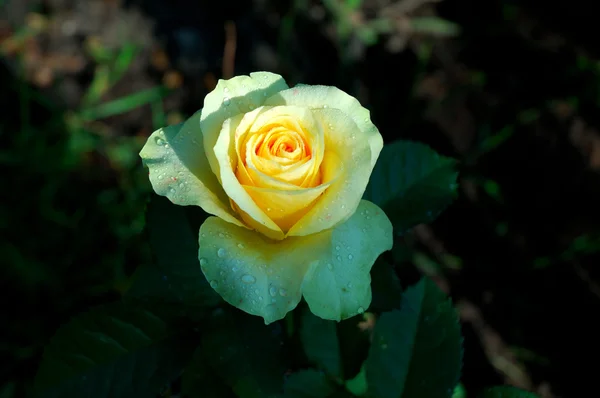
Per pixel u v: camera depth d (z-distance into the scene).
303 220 0.31
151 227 0.36
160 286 0.37
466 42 0.73
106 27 0.70
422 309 0.38
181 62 0.70
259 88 0.33
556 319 0.60
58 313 0.57
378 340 0.38
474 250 0.64
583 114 0.68
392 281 0.35
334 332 0.38
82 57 0.69
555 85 0.70
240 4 0.72
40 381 0.36
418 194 0.38
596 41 0.72
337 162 0.31
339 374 0.38
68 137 0.64
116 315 0.37
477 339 0.60
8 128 0.64
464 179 0.67
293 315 0.38
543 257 0.62
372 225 0.32
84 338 0.37
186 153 0.32
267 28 0.72
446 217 0.65
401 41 0.72
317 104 0.33
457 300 0.62
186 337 0.37
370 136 0.32
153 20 0.71
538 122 0.68
